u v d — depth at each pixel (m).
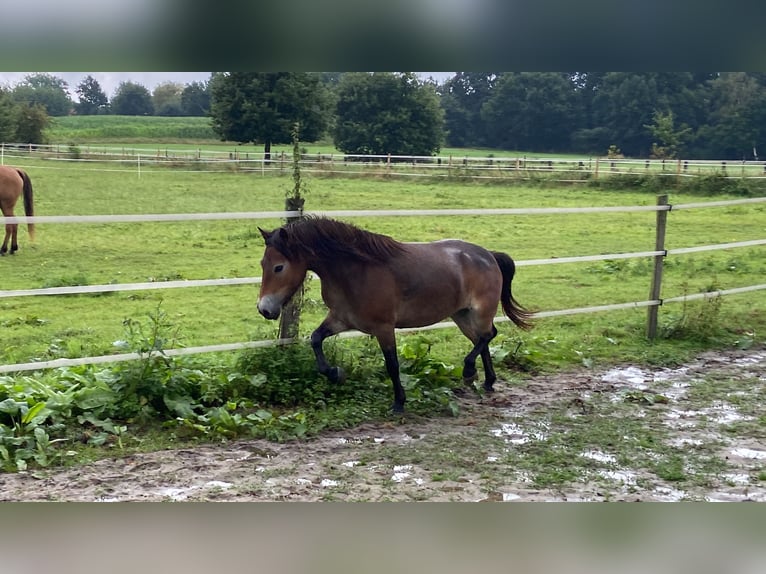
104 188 24.16
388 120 44.75
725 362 7.14
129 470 4.31
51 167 31.11
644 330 8.02
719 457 4.64
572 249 13.91
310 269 5.25
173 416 5.11
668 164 30.25
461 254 5.76
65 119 68.62
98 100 87.19
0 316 8.39
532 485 4.17
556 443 4.87
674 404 5.80
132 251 12.88
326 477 4.24
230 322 8.33
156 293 9.91
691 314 8.00
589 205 21.25
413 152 45.66
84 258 12.09
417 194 23.94
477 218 18.55
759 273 11.96
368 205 20.47
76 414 4.93
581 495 4.05
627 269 12.10
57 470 4.28
